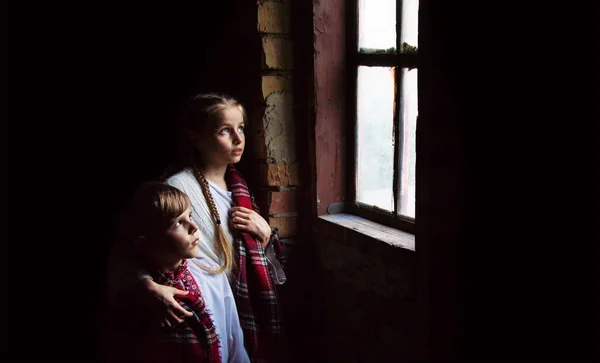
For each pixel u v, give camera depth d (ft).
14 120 12.37
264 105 6.92
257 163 7.26
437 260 4.78
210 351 5.22
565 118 3.55
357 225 6.34
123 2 11.01
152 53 10.77
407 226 5.91
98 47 11.57
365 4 6.36
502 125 3.94
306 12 6.75
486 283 4.22
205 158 5.84
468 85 4.20
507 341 4.08
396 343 5.69
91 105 11.96
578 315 3.61
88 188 12.34
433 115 4.63
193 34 9.54
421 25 4.72
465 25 4.17
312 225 7.07
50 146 12.45
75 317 10.00
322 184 6.89
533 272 3.84
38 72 12.12
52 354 8.88
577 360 3.64
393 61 5.85
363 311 6.29
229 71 8.08
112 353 5.21
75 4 11.57
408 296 5.34
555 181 3.65
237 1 7.54
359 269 6.22
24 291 10.77
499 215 4.04
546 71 3.62
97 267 11.59
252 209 6.19
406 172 5.83
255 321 5.87
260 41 6.81
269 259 6.19
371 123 6.40
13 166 12.59
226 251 5.61
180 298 5.13
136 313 5.08
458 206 4.43
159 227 4.99
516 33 3.78
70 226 12.46
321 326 7.30
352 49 6.65
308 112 6.92
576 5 3.43
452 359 4.69
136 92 11.30
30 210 12.57
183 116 5.82
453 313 4.64
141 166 11.59
